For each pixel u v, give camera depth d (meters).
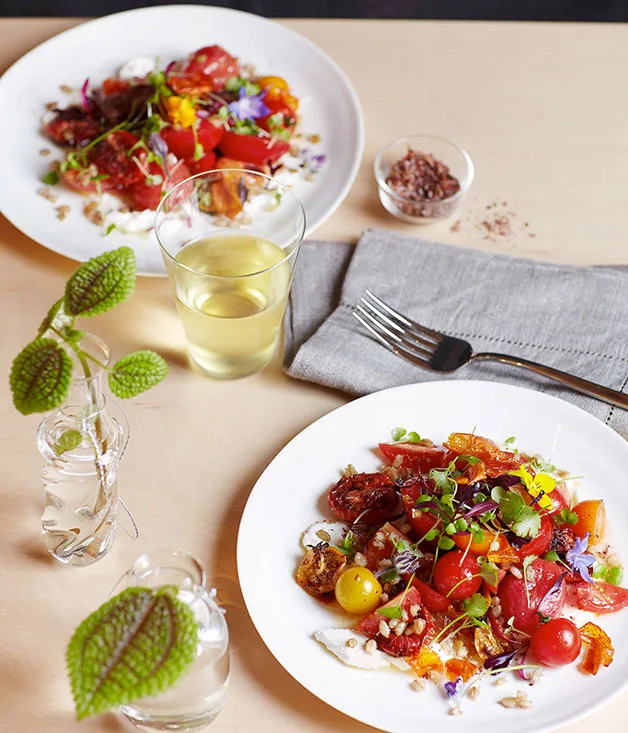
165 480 0.72
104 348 0.62
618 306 0.81
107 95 0.90
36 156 0.88
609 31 1.02
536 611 0.64
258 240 0.77
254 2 1.66
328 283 0.83
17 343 0.78
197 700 0.58
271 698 0.63
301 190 0.87
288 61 0.95
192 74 0.89
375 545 0.67
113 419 0.65
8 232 0.84
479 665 0.63
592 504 0.68
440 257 0.83
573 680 0.62
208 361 0.76
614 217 0.88
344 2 1.67
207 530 0.70
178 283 0.73
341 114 0.92
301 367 0.76
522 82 0.97
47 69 0.93
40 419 0.74
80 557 0.67
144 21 0.96
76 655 0.52
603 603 0.65
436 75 0.97
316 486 0.70
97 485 0.64
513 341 0.80
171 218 0.81
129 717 0.61
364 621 0.63
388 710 0.61
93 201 0.85
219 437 0.74
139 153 0.84
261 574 0.66
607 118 0.94
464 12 1.68
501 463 0.69
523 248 0.85
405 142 0.89
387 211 0.88
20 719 0.62
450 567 0.64
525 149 0.92
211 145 0.86
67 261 0.83
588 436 0.73
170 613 0.53
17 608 0.66
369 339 0.79
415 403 0.74
